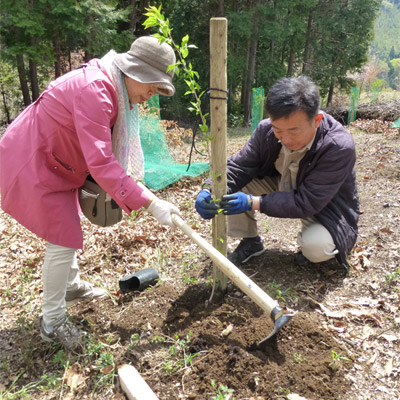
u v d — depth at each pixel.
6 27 14.98
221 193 2.39
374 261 3.10
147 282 2.93
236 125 21.27
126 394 2.04
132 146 2.58
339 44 24.94
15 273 3.40
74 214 2.30
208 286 2.76
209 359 2.13
